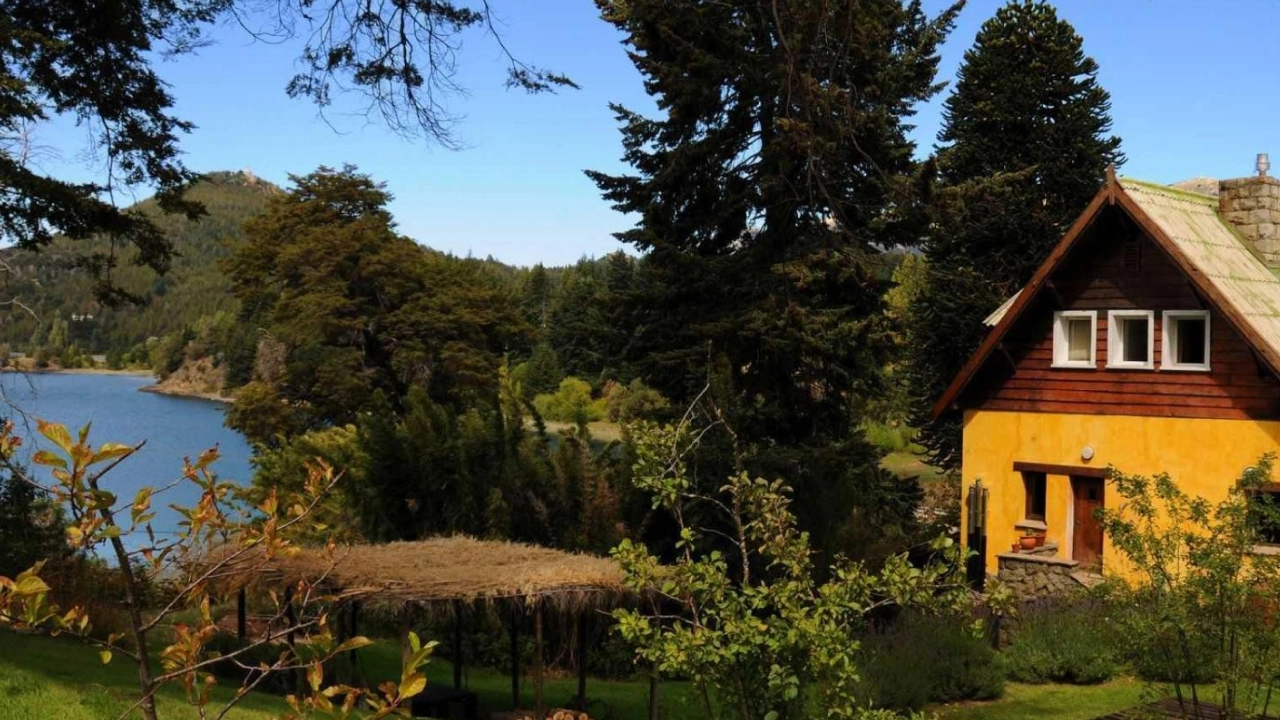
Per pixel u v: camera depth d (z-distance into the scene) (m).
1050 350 21.97
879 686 15.34
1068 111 31.22
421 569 14.48
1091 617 17.67
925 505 36.31
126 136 18.17
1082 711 15.57
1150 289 20.67
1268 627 10.07
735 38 22.41
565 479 22.45
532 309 102.94
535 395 70.31
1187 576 10.75
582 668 15.62
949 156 24.34
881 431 53.12
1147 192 21.50
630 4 23.11
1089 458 21.28
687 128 24.25
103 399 77.25
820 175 20.70
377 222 43.84
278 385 40.84
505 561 15.09
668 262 23.64
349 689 4.12
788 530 8.88
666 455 9.01
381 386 41.09
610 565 14.72
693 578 8.34
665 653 7.97
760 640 7.82
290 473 24.81
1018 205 30.73
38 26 17.00
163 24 17.70
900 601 8.45
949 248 32.09
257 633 17.06
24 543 17.11
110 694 10.60
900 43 24.28
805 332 22.41
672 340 24.31
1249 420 19.41
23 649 12.83
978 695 16.62
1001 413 22.58
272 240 44.41
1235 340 19.61
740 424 22.42
